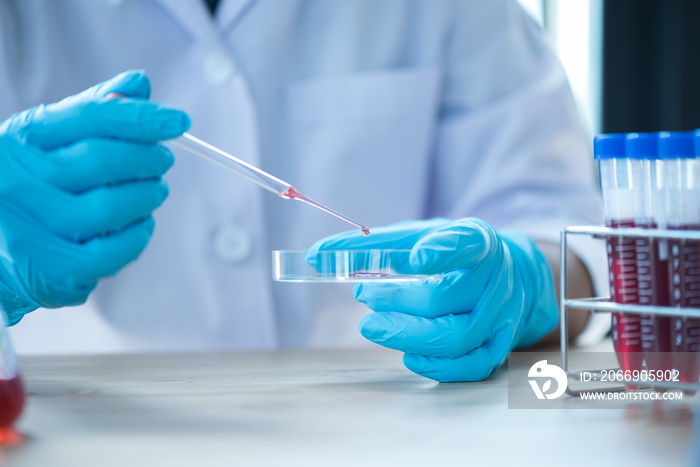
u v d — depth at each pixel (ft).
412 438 1.80
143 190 2.58
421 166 5.37
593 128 7.93
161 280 4.92
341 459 1.61
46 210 2.54
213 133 4.91
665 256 2.25
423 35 5.57
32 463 1.59
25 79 4.87
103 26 4.98
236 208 4.87
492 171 5.14
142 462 1.59
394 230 3.00
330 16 5.45
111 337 4.98
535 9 8.13
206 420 2.02
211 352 3.78
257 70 5.18
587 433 1.85
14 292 2.91
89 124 2.52
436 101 5.44
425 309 2.68
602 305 2.30
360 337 5.32
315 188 5.25
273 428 1.91
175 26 5.00
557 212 4.91
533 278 3.17
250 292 4.91
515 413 2.11
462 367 2.64
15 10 4.95
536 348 3.63
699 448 1.66
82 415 2.09
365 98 5.28
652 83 7.55
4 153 2.52
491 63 5.61
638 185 2.27
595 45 7.96
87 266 2.55
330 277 2.65
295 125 5.29
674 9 7.36
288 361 3.37
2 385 1.78
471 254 2.54
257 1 5.19
